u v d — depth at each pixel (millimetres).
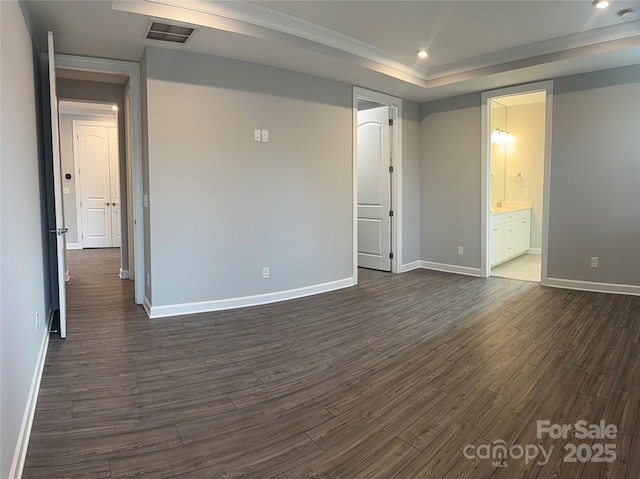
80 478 1778
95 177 8641
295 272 4801
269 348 3264
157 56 3777
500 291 5016
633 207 4582
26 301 2355
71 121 8406
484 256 5805
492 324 3799
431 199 6324
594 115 4727
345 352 3184
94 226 8711
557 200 5051
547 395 2490
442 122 6090
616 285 4754
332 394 2535
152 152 3807
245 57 4117
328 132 5000
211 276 4211
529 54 4465
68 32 3414
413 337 3494
